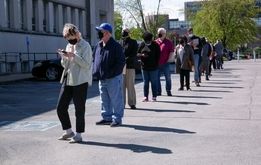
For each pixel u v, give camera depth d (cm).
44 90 2016
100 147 810
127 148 799
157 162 701
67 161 717
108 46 1012
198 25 7512
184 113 1190
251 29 7494
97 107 1371
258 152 754
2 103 1522
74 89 855
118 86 1017
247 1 7256
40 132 963
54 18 4241
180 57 1797
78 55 846
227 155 736
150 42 1430
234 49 7550
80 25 4938
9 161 724
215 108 1275
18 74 3000
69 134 878
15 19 3431
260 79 2342
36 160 728
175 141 848
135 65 1274
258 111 1203
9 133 957
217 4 7281
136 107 1318
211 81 2247
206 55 2284
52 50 4047
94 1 5244
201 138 870
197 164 686
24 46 3522
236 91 1744
